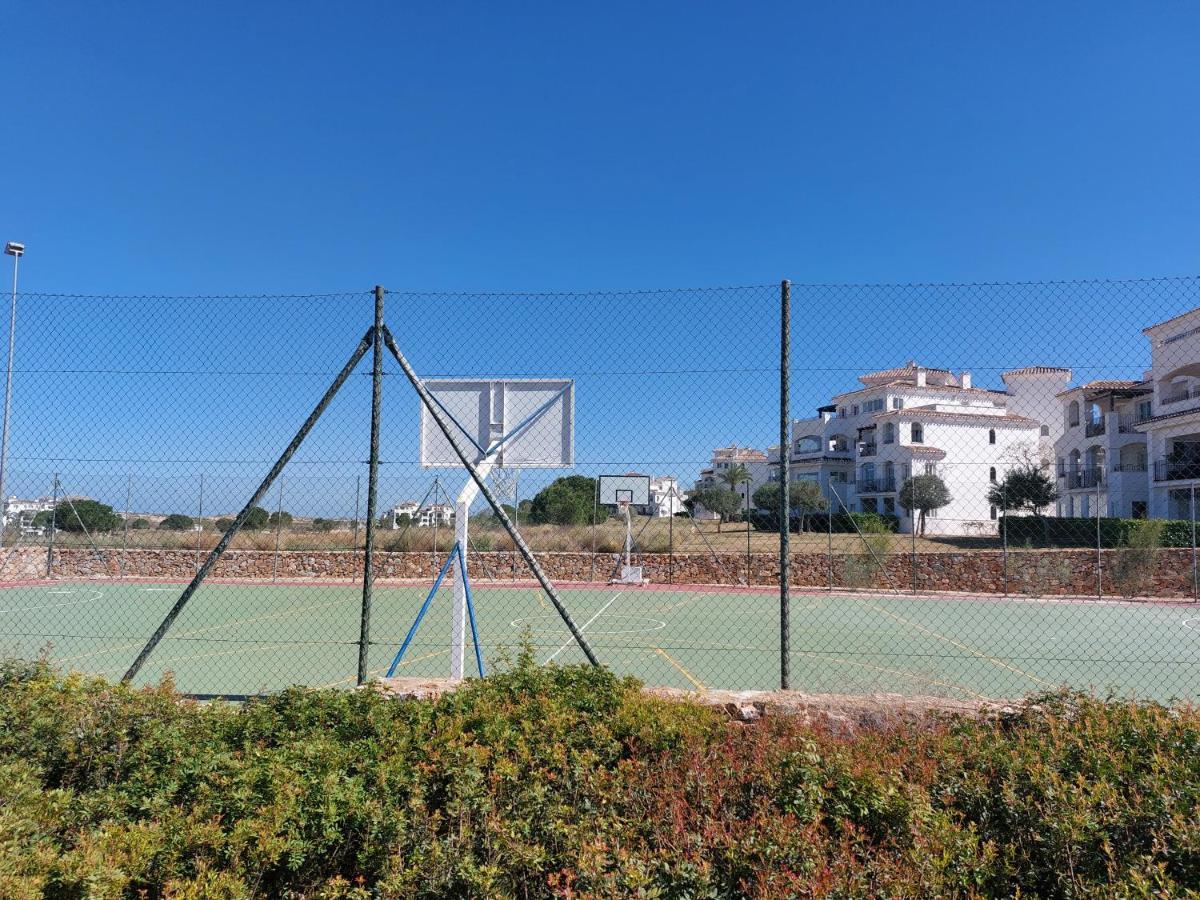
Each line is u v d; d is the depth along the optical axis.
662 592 23.83
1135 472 37.62
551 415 6.93
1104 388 39.34
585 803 3.64
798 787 3.54
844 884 2.87
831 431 59.06
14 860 2.90
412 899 3.24
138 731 4.21
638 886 2.90
